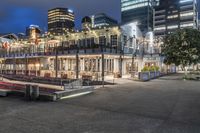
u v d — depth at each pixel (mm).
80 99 14797
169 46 33281
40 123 8953
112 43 33031
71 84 19375
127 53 34312
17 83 24750
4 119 9633
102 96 16000
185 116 9898
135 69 39438
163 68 50688
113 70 33406
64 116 10109
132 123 8828
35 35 45438
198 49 31188
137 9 131375
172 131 7738
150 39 47000
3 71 43688
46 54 34938
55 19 132875
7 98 15508
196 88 20578
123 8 137250
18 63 43375
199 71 49469
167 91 18469
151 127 8250
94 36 35031
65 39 39000
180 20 119500
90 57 32688
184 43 31531
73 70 33594
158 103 13047
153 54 44094
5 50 48875
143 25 128000
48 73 34219
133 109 11477
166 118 9586
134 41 38188
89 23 39562
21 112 10992
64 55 31875
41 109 11688
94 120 9367
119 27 32750
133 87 21516
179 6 120188
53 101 14156
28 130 8039
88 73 31094
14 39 51469
